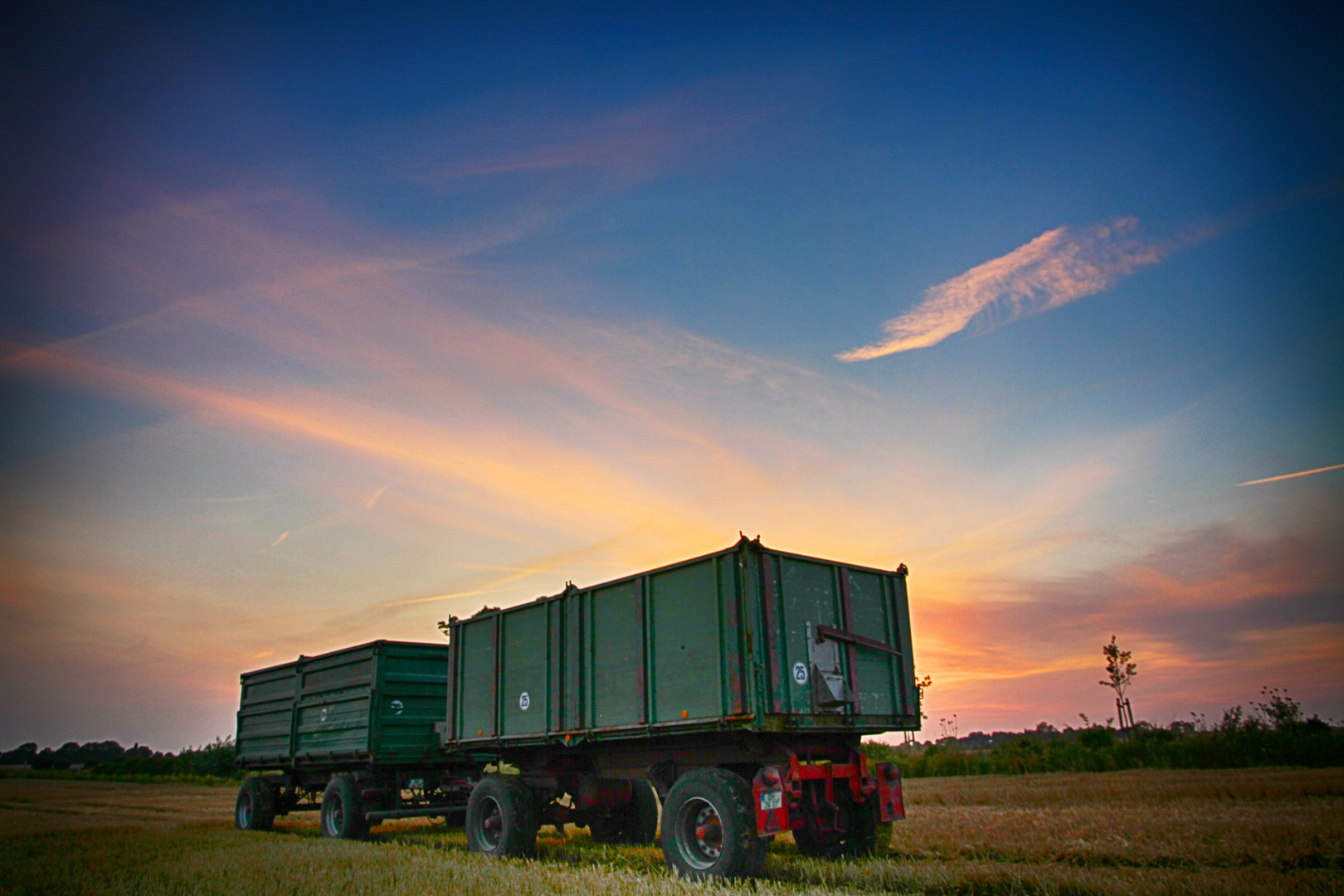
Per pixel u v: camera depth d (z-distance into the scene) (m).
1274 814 13.61
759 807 9.36
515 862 11.29
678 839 9.89
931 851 11.13
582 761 12.34
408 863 11.08
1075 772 34.19
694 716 9.90
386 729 15.34
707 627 9.96
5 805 27.97
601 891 8.48
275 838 15.27
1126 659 40.91
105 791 39.53
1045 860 10.17
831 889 8.58
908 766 38.78
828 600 10.56
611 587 11.47
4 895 9.70
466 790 15.59
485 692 13.48
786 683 9.63
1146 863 9.70
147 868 11.09
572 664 11.83
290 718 18.05
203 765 52.62
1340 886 7.98
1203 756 31.31
